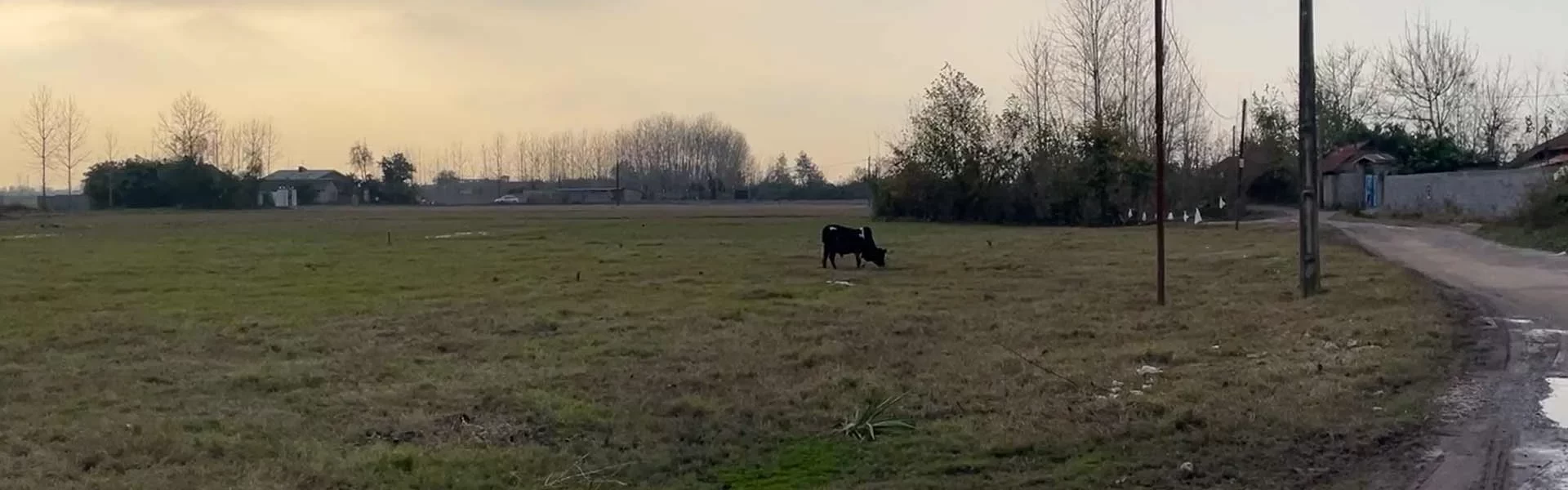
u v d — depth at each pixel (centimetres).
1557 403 897
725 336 1385
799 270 2422
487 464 775
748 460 789
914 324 1484
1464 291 1720
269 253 3136
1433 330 1259
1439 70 6291
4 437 866
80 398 1035
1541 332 1266
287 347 1339
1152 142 5038
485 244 3509
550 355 1261
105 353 1315
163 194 8906
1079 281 2111
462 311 1683
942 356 1220
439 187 12256
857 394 1000
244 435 868
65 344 1384
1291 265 2308
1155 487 695
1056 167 4925
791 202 10794
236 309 1747
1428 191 4747
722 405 965
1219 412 870
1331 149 6556
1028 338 1350
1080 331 1399
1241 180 5200
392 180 11294
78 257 3009
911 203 5319
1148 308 1634
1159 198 1695
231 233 4506
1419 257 2478
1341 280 1925
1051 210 4938
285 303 1825
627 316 1609
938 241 3541
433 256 2950
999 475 727
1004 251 3025
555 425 907
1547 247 2508
